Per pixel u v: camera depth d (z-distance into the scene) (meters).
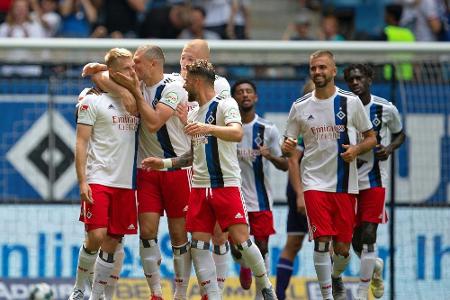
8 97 27.81
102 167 21.67
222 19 37.59
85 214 21.62
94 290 22.20
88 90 22.08
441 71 27.91
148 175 22.38
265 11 42.91
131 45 27.53
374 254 24.28
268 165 27.30
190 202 21.84
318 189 22.94
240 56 28.05
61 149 27.95
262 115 27.84
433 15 38.69
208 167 21.50
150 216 22.33
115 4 36.38
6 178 27.84
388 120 24.80
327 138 22.94
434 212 28.03
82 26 37.09
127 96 21.58
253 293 27.38
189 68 21.45
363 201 24.34
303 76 28.02
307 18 39.19
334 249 23.30
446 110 27.98
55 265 27.77
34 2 36.94
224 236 23.23
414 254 27.94
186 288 23.02
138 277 27.41
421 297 27.89
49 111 27.89
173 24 36.53
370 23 38.75
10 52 28.16
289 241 26.53
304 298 27.70
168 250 27.58
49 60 28.05
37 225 27.83
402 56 28.16
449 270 27.97
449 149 28.05
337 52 27.94
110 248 22.11
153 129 21.59
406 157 28.02
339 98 22.92
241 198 21.64
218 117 21.36
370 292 27.81
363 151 22.88
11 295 27.55
